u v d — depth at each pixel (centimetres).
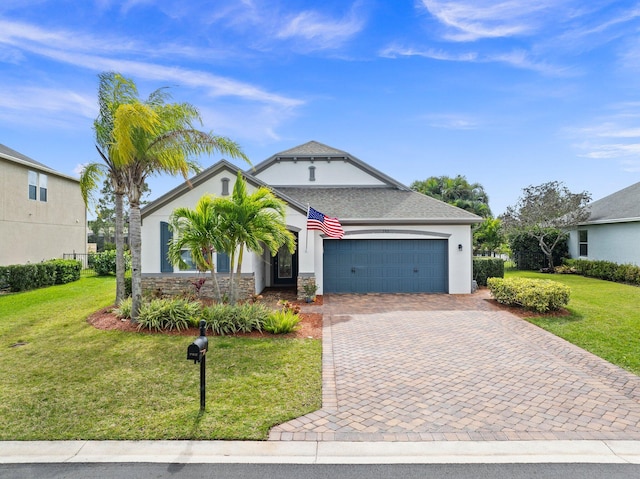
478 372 709
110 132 1098
